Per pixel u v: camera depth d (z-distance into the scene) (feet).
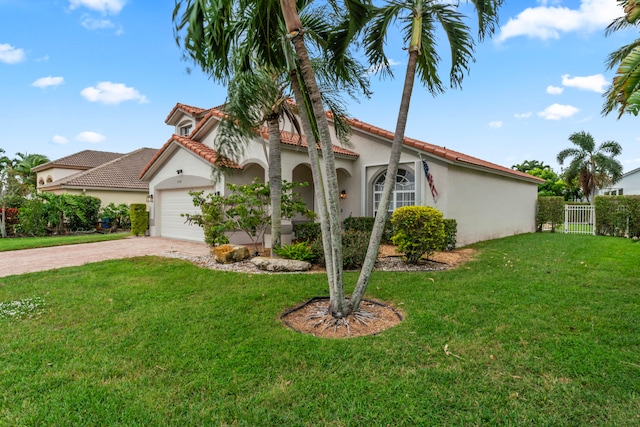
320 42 20.59
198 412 9.92
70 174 97.25
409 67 17.33
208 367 12.45
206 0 11.85
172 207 56.34
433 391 10.86
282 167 43.60
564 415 9.72
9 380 11.58
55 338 15.06
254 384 11.35
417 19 17.63
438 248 30.83
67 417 9.73
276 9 16.94
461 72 21.89
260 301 20.02
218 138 35.47
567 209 65.87
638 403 10.18
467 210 45.88
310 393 10.82
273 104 31.81
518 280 24.63
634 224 54.03
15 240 54.39
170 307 19.13
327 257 17.72
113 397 10.66
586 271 27.61
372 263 17.67
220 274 27.12
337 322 16.78
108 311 18.52
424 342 14.39
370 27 20.35
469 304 19.15
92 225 72.08
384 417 9.67
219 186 45.32
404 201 47.32
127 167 93.35
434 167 42.60
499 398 10.50
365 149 50.29
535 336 14.80
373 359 13.00
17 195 63.16
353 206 52.03
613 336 14.71
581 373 11.81
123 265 30.83
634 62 20.61
